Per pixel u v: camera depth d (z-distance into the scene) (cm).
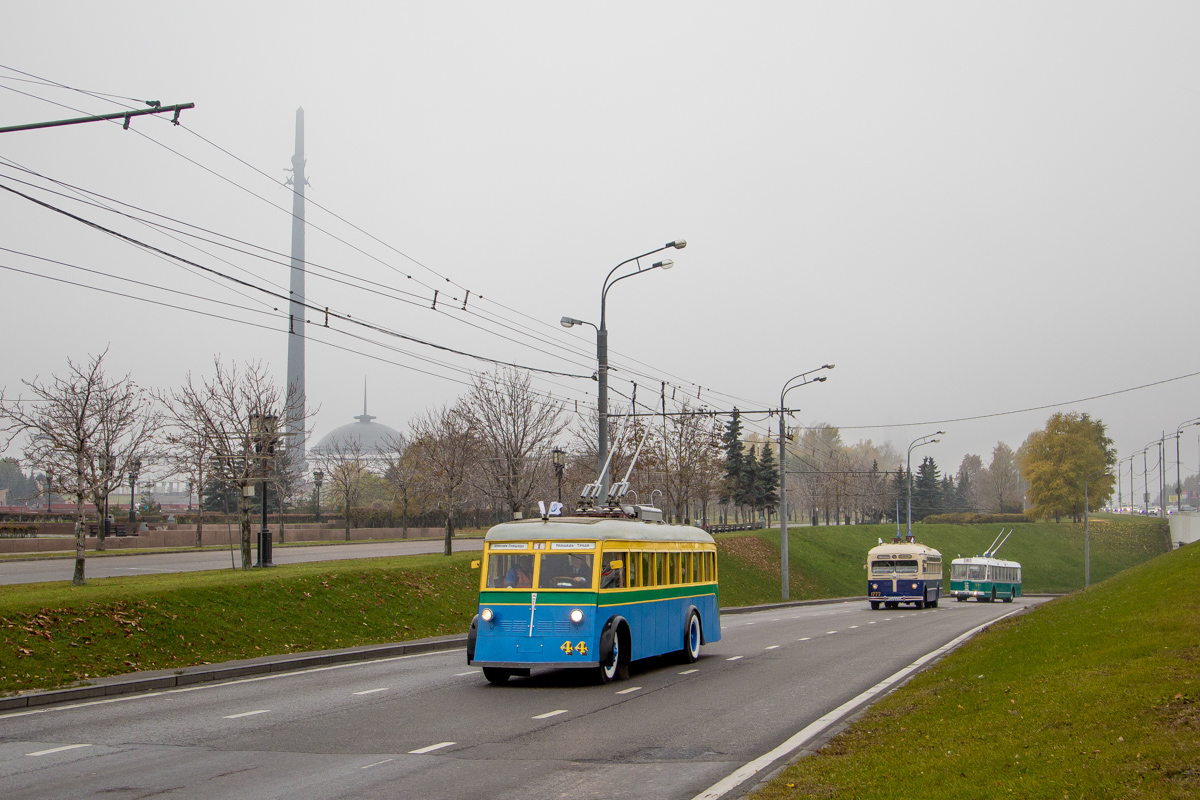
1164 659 1173
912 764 860
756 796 809
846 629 2925
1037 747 856
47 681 1522
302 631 2219
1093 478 10794
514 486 4506
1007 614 3669
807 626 3097
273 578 2464
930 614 3856
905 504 12300
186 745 1089
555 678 1711
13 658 1591
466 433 4575
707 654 2153
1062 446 10725
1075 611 2130
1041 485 10762
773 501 8844
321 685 1634
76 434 2877
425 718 1277
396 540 6419
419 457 6731
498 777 923
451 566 3181
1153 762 748
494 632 1622
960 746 911
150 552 4700
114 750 1061
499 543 1659
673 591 1927
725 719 1261
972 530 9694
